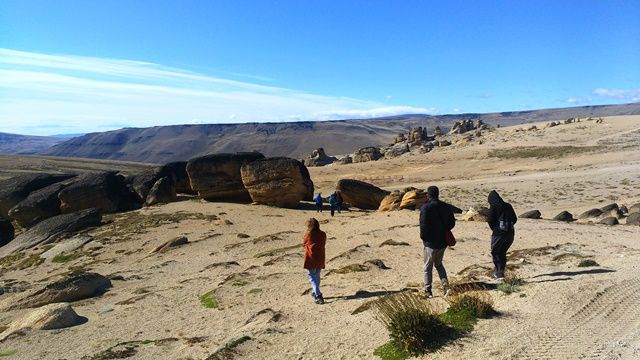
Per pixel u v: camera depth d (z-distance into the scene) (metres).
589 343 6.41
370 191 40.00
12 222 41.84
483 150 99.62
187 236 27.66
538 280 9.99
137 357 8.60
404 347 6.86
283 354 7.55
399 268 14.07
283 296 12.06
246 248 22.69
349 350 7.36
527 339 6.70
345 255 16.64
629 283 9.15
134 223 32.66
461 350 6.59
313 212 36.31
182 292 14.37
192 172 41.50
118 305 13.67
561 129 115.81
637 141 86.50
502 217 10.04
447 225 9.55
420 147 118.75
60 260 25.67
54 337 10.75
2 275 24.48
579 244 16.05
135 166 163.25
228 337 9.10
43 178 45.16
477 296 8.00
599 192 47.09
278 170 38.66
